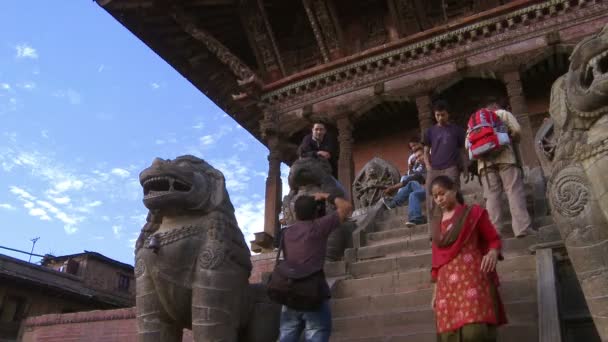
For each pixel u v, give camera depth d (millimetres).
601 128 4137
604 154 4031
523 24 17219
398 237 8672
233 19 22438
